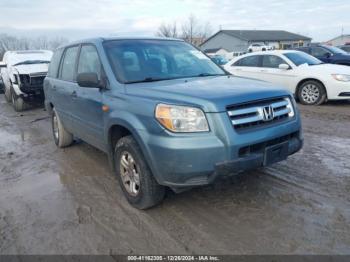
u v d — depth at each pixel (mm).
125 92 3615
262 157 3141
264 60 10195
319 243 2889
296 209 3457
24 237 3230
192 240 3045
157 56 4340
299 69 9312
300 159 4875
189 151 2932
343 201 3570
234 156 2967
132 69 4000
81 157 5535
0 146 6523
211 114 2951
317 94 9055
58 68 5633
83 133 4770
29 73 9969
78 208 3756
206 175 3016
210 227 3229
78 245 3062
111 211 3645
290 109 3516
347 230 3051
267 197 3742
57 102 5555
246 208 3535
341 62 12938
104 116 3854
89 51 4512
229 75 4441
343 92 8672
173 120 3000
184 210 3562
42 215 3641
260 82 3811
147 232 3207
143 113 3234
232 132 2953
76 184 4441
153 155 3139
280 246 2881
